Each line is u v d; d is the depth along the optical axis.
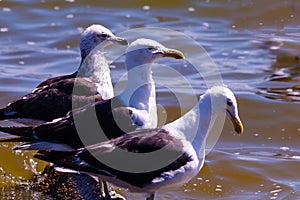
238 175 14.02
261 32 23.05
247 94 18.02
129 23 23.58
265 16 24.00
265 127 16.44
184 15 24.23
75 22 23.64
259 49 21.55
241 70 19.84
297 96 17.92
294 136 16.03
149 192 11.46
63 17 24.00
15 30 23.05
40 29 23.12
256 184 13.72
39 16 24.06
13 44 22.02
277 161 14.64
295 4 24.34
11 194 12.61
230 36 22.66
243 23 23.75
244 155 14.93
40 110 12.71
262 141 15.77
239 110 17.20
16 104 12.90
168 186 11.33
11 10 24.36
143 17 24.06
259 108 17.23
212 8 24.48
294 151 15.28
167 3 24.77
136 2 24.95
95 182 12.62
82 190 12.49
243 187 13.59
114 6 24.77
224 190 13.42
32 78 19.27
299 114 16.92
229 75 19.52
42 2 24.86
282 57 20.81
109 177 11.03
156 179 11.09
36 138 11.71
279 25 23.53
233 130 16.16
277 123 16.59
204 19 24.02
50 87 13.05
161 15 24.23
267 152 15.19
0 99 17.73
